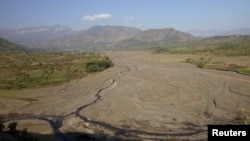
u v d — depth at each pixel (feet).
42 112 225.35
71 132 174.50
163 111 213.25
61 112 221.87
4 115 220.64
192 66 472.85
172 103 237.66
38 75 402.52
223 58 558.15
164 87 295.69
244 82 315.37
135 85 313.53
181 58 623.77
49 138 163.53
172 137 163.02
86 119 200.64
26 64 518.78
